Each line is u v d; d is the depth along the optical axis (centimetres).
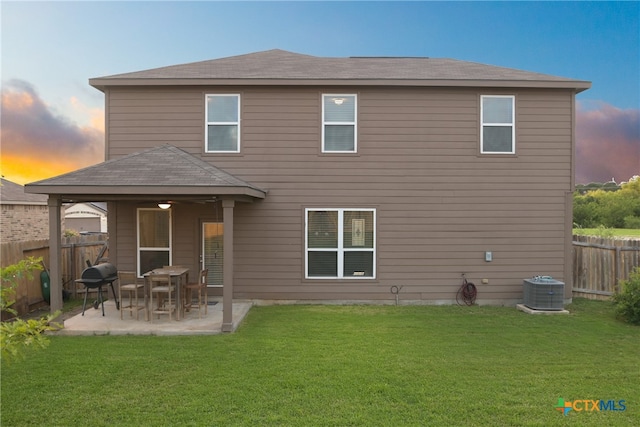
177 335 713
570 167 991
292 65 1096
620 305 818
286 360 573
